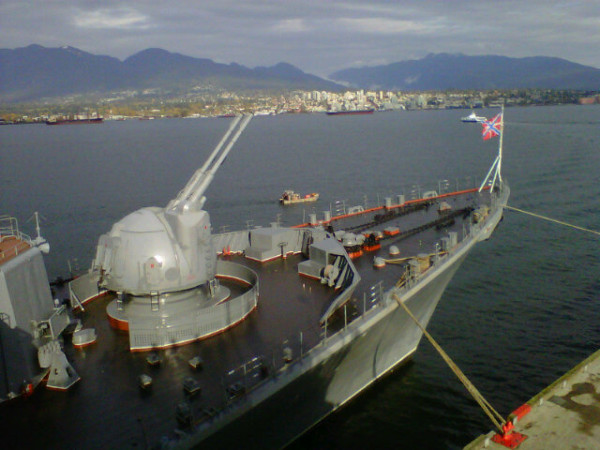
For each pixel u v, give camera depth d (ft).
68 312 61.36
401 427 65.72
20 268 44.96
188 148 455.63
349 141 483.92
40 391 46.03
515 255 129.70
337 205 199.93
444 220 102.42
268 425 50.03
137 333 52.37
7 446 38.88
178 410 41.09
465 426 66.39
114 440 39.47
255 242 83.87
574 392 50.88
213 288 61.77
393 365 77.00
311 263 74.69
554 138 403.75
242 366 47.34
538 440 44.34
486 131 129.90
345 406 68.80
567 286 109.81
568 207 173.06
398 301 61.26
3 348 43.32
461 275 118.01
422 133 548.31
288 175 285.23
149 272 53.47
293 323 58.65
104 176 289.94
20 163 358.02
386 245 88.53
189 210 55.93
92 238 160.35
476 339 88.79
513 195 193.67
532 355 83.15
